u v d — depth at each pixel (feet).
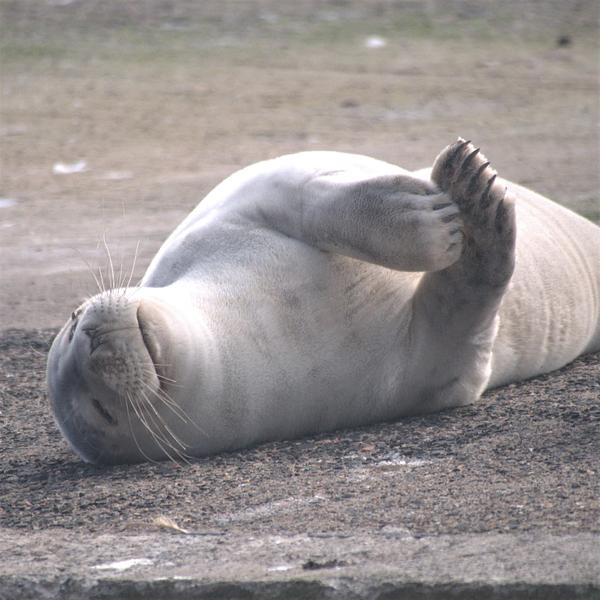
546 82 232.12
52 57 252.42
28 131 199.00
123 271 122.01
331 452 65.67
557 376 78.48
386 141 184.24
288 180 69.87
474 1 298.76
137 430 64.03
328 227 66.69
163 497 60.75
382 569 47.73
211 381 64.49
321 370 68.23
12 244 137.08
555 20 284.20
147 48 260.42
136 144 189.06
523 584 45.47
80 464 69.10
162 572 49.98
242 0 300.61
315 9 293.23
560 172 158.20
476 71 241.76
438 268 64.49
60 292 117.08
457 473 59.72
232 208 71.61
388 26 279.28
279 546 51.90
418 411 71.87
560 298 79.05
